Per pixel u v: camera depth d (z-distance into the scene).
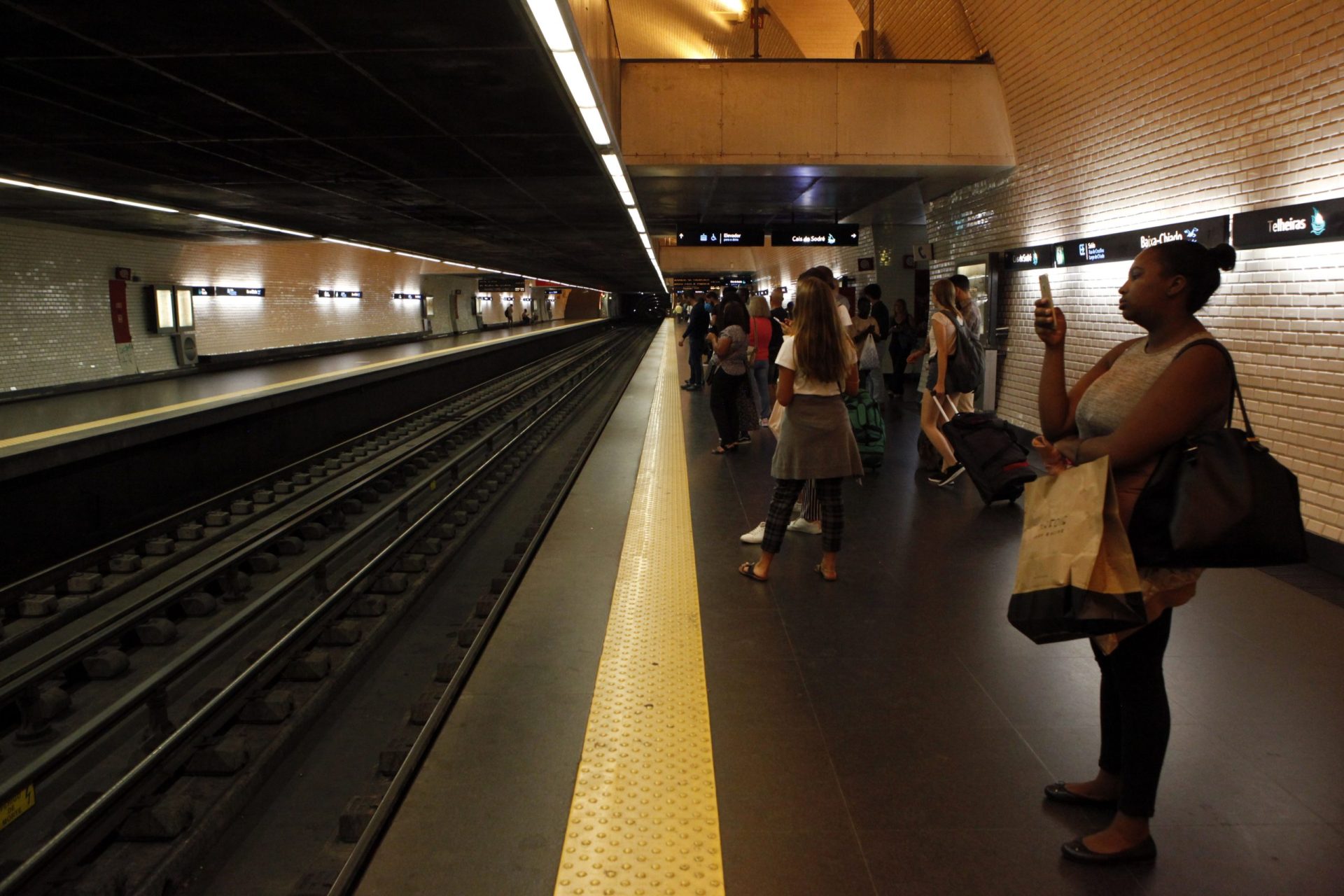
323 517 7.30
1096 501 2.01
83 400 9.68
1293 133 5.23
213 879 2.73
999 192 10.09
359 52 4.95
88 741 3.25
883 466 7.96
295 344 22.73
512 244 19.64
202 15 4.30
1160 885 2.16
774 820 2.46
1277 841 2.33
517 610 4.13
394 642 4.80
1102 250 7.41
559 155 8.31
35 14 4.23
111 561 6.15
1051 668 3.49
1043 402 2.47
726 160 9.98
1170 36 6.36
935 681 3.37
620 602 4.23
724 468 7.78
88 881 2.61
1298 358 5.21
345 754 3.56
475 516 7.36
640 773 2.68
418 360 16.66
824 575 4.63
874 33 11.81
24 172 8.55
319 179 9.51
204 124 6.71
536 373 23.94
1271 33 5.35
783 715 3.10
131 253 15.58
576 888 2.15
